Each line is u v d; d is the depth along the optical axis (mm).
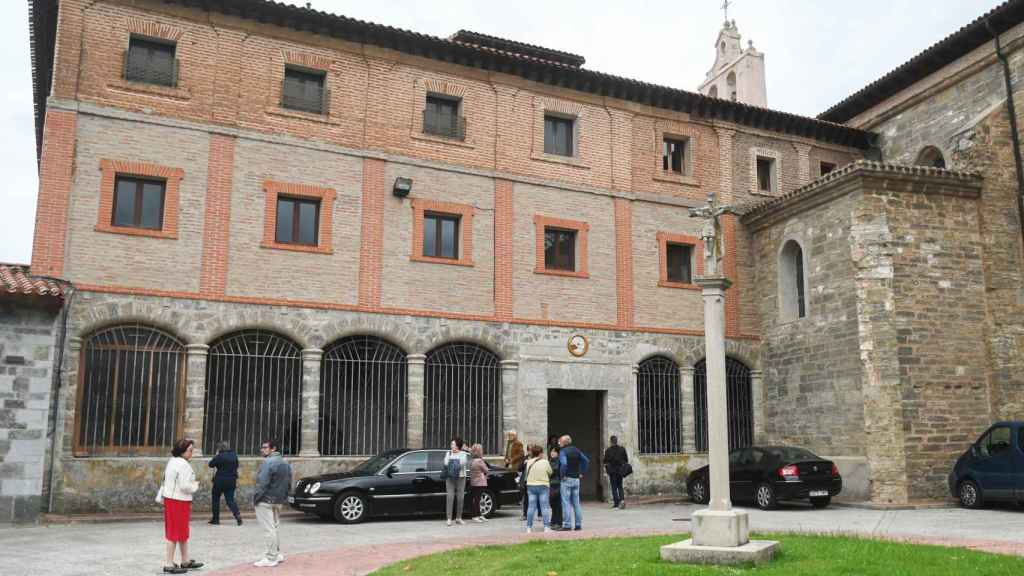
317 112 21000
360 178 20922
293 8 20109
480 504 17672
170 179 18891
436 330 21078
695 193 25328
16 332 16328
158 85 19203
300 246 19969
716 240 11953
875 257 20875
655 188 24766
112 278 18016
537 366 22156
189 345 18438
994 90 23406
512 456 19297
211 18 19844
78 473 16969
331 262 20250
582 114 24141
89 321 17578
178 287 18594
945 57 24594
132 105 18781
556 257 23375
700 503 21375
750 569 9648
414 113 21859
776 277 24406
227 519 17219
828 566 9586
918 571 9211
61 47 18281
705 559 10133
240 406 18922
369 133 21188
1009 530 14312
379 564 11117
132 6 19078
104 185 18234
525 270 22547
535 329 22328
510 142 22953
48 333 16594
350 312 20188
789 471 18656
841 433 21219
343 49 21219
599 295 23391
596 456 23656
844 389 21234
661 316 24172
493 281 22078
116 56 18797
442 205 21766
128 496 17328
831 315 21906
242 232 19438
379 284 20656
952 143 23016
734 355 24516
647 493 22844
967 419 20656
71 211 17859
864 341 20656
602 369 23000
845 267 21500
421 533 15008
